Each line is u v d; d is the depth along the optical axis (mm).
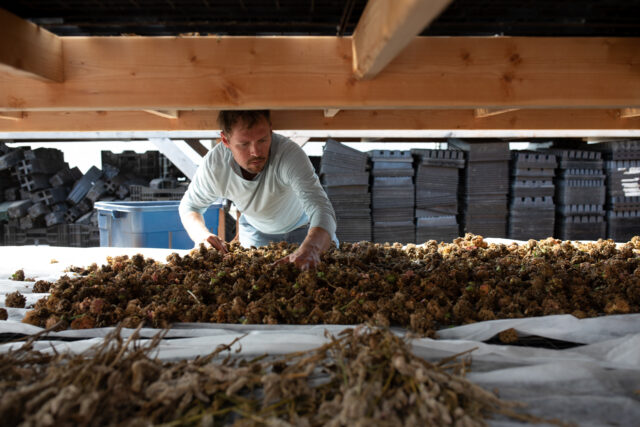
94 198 5758
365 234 4910
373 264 2203
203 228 2623
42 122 2588
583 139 5465
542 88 1626
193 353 1326
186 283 1853
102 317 1584
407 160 4910
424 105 1645
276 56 1603
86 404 896
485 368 1271
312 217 2295
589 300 1727
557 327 1484
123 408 987
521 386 1158
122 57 1596
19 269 2371
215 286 1856
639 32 1621
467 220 5055
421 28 1008
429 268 2074
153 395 1015
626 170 5117
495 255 2383
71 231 5645
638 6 1398
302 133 4613
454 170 5012
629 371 1217
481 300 1702
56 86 1613
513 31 1645
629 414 1042
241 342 1365
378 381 1012
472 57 1608
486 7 1418
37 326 1574
